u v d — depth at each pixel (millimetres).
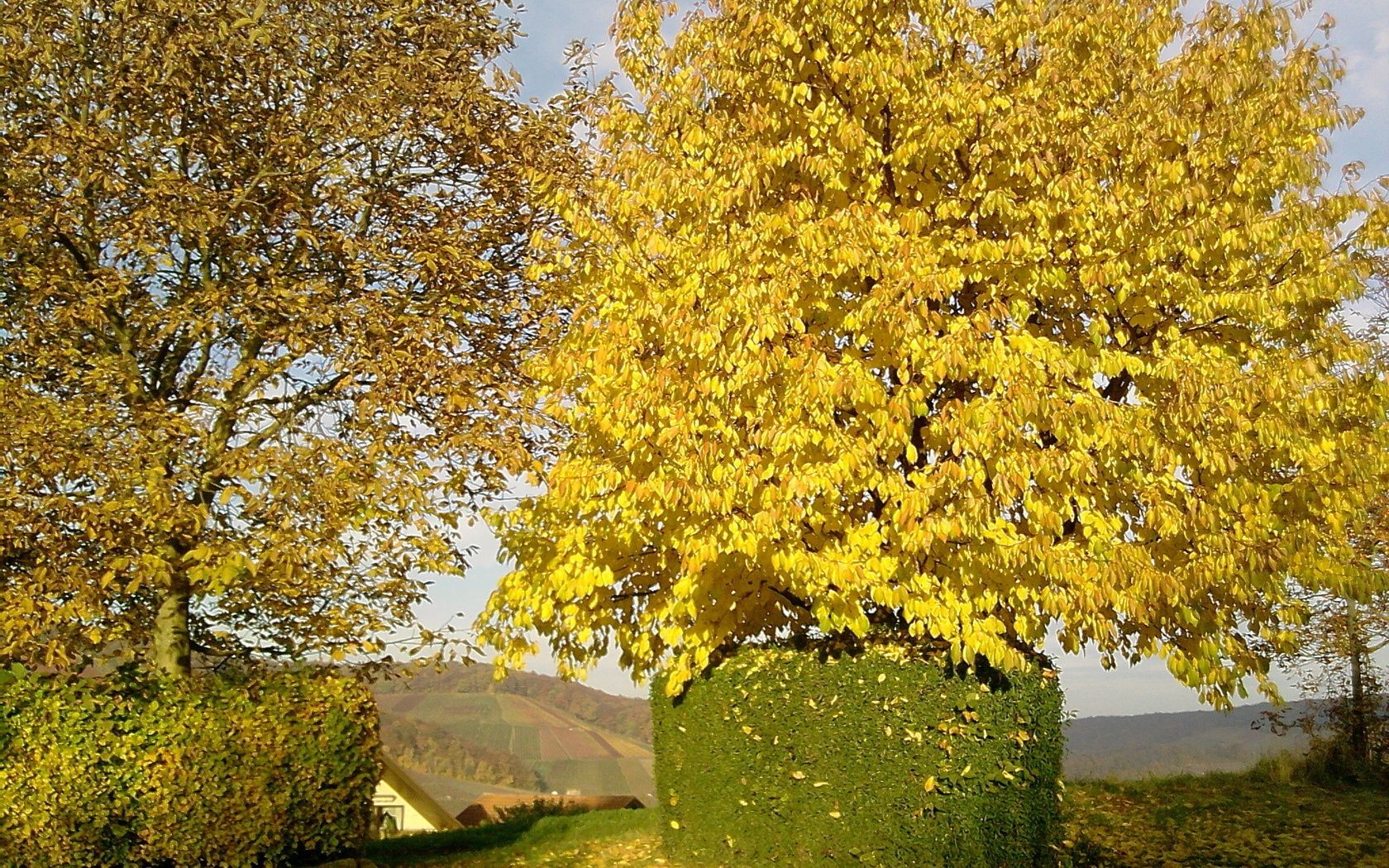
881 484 5852
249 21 8062
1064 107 6660
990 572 5992
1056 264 6543
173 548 7715
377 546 8000
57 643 6723
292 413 8438
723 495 5703
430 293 8422
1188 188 6207
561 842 8617
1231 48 6883
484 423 8016
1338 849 7402
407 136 8789
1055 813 6539
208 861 6652
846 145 6551
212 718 6824
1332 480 5996
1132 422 5988
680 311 6223
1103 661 6859
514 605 7047
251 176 8414
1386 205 6297
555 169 8555
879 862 6066
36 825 6156
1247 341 6789
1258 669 6348
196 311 7879
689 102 7207
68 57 8195
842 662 6410
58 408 7055
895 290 5793
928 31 6969
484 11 9414
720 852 6910
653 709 7840
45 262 7656
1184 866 7039
